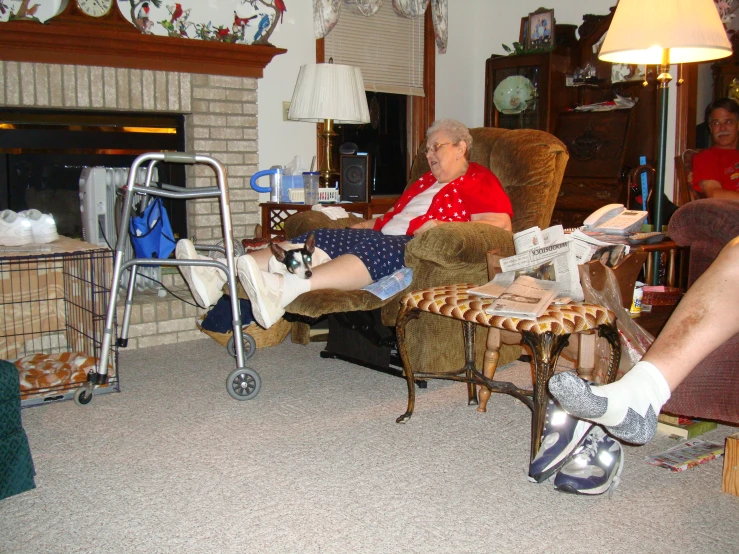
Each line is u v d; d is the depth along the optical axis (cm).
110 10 326
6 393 167
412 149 503
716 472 188
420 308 205
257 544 150
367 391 256
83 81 328
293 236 313
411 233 280
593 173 441
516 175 285
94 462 192
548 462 172
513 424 223
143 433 213
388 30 471
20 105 316
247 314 277
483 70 527
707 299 141
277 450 201
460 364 263
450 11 505
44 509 165
